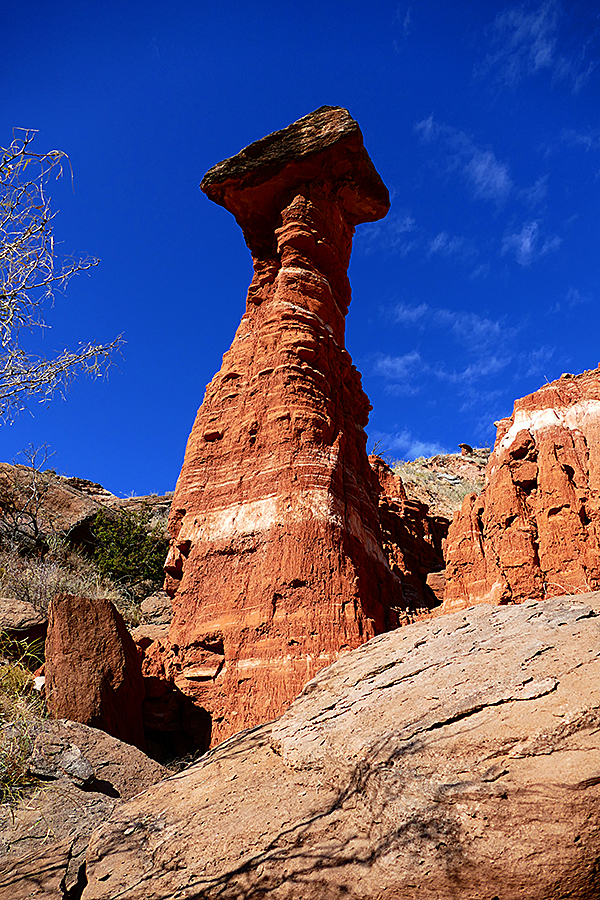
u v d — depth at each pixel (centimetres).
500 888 392
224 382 1402
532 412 1508
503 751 447
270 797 542
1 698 808
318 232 1489
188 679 1072
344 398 1408
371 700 581
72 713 876
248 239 1602
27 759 741
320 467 1189
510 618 634
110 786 757
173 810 585
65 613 955
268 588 1070
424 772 461
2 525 2033
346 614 1017
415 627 714
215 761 654
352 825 475
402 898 411
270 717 961
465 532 1496
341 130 1484
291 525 1119
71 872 566
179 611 1166
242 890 459
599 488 1279
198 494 1282
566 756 425
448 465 4122
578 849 384
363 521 1266
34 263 701
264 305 1483
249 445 1272
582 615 587
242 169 1548
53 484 2355
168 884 489
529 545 1284
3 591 1495
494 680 521
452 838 417
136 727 980
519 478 1398
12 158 689
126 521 2342
